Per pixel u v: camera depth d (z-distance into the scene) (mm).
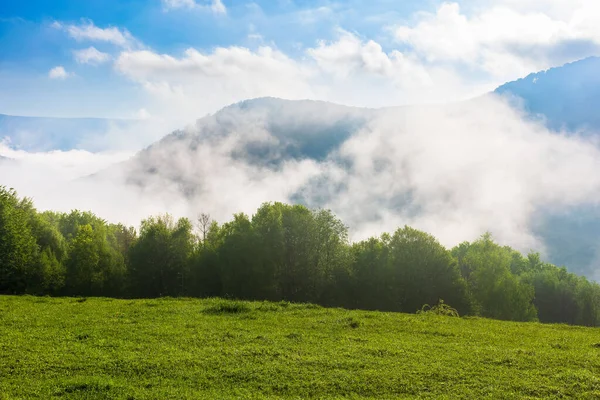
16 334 22844
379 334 25812
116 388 15805
